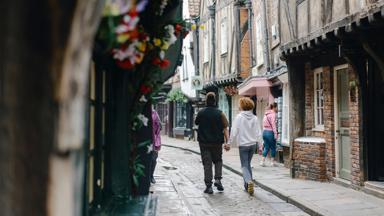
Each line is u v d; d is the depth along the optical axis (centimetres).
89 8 143
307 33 1083
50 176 140
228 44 2252
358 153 985
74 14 140
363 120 973
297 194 954
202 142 1018
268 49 1759
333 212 777
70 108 142
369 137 973
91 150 335
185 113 3278
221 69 2380
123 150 396
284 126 1465
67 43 140
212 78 2503
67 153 141
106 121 392
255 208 864
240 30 2108
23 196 141
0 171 141
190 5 2909
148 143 450
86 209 294
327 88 1138
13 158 141
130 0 195
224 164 1555
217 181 1033
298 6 1143
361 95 970
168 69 569
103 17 192
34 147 141
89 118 313
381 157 969
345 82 1077
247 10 2103
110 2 181
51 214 140
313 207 820
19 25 140
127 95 397
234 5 2116
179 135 3388
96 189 357
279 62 1627
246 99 1029
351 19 814
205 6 2673
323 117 1195
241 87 1873
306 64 1257
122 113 396
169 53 570
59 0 139
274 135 1464
